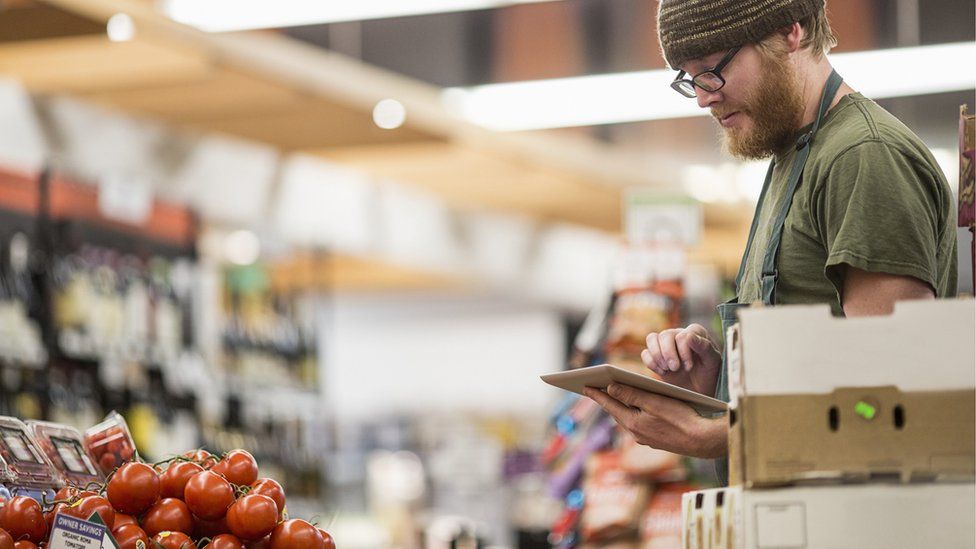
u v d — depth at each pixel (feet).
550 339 49.08
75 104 23.98
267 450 27.12
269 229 30.91
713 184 33.63
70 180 22.88
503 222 39.65
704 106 9.09
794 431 6.91
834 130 8.66
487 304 49.62
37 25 21.57
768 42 8.73
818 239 8.61
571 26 21.93
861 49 22.57
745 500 6.87
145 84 24.81
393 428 50.62
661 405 8.38
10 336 20.48
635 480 20.08
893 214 8.13
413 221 36.09
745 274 9.38
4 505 8.41
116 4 20.68
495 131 29.07
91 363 22.04
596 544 20.02
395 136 29.43
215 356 25.89
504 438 48.70
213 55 23.26
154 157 26.16
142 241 24.38
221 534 8.49
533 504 33.17
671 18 8.93
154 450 23.16
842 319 6.98
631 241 21.50
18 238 21.50
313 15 21.42
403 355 51.06
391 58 23.75
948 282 8.79
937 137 27.17
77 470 9.79
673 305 21.17
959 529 6.76
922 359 6.93
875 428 6.89
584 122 28.19
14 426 9.37
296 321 29.14
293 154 31.12
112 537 7.99
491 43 22.99
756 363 6.97
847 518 6.81
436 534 22.21
